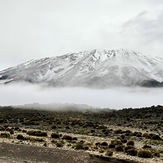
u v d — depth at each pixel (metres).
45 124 84.06
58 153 35.72
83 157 34.34
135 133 63.56
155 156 37.66
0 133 50.00
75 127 77.62
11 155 35.12
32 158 34.41
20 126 75.94
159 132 70.12
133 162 33.41
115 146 43.38
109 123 92.94
